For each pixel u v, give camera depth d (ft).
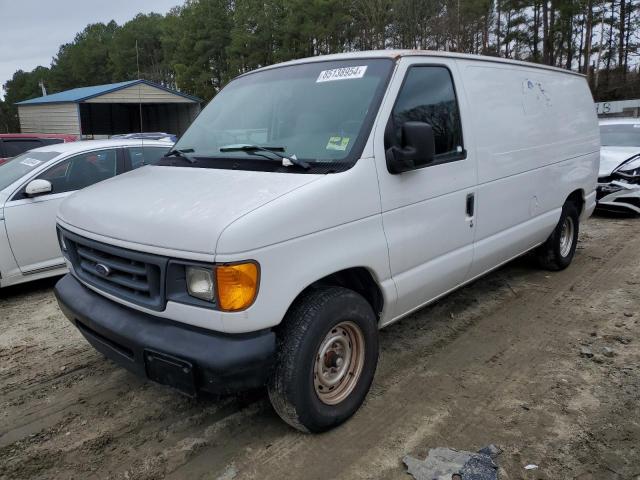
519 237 15.84
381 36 111.65
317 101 11.57
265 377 8.99
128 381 12.82
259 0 140.05
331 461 9.75
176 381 8.91
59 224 11.61
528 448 9.99
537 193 16.56
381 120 10.69
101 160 21.15
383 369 13.09
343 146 10.44
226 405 11.63
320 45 130.52
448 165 12.38
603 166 30.71
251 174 10.30
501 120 14.48
